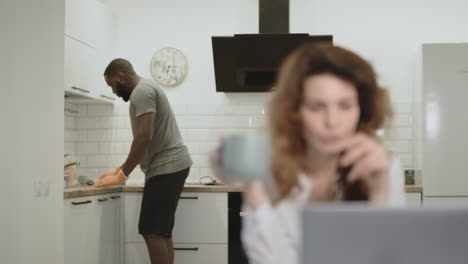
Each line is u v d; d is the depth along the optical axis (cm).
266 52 345
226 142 64
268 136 73
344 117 67
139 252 328
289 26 370
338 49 72
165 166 288
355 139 69
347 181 74
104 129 382
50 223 258
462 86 324
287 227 72
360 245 51
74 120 382
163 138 289
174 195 289
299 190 73
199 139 378
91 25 342
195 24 384
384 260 50
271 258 69
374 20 377
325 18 379
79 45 325
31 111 258
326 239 51
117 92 302
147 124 279
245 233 73
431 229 50
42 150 259
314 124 67
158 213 286
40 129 259
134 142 280
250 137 64
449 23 374
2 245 249
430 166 324
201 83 382
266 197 73
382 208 51
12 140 254
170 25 386
